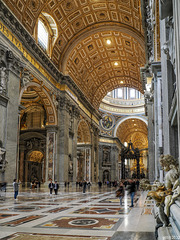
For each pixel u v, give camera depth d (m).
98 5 24.14
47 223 5.73
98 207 9.20
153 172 21.44
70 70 28.62
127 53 30.95
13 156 16.75
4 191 15.16
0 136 15.65
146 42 18.59
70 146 27.73
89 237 4.37
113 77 37.62
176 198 2.92
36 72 20.98
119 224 5.65
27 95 28.44
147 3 15.52
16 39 17.80
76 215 7.03
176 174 3.40
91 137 36.50
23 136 28.73
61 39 25.70
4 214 7.17
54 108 24.59
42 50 21.39
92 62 32.19
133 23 24.75
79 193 18.66
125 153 39.56
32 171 30.19
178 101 2.81
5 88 16.36
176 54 2.87
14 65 17.34
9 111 16.56
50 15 22.92
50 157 24.20
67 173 25.53
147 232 4.81
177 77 2.85
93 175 36.34
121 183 10.52
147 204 10.52
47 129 24.75
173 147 6.98
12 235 4.46
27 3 18.89
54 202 11.09
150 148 22.06
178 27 2.74
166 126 7.52
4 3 15.73
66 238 4.27
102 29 26.73
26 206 9.33
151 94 19.36
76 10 24.22
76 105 29.61
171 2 4.16
